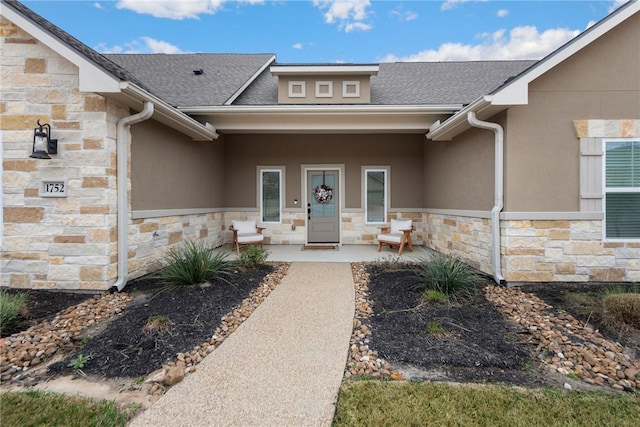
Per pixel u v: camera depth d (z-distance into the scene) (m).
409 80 8.49
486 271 5.05
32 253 4.12
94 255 4.09
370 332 3.12
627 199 4.51
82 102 4.04
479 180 5.29
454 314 3.51
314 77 7.46
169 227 5.57
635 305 3.04
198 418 1.94
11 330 3.07
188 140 6.28
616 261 4.52
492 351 2.75
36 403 2.05
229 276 4.79
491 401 2.10
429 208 7.76
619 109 4.46
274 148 8.34
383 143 8.27
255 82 8.63
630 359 2.60
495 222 4.65
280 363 2.56
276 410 2.02
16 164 4.09
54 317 3.40
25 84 4.05
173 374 2.30
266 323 3.32
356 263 6.05
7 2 3.77
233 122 6.61
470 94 7.29
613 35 4.43
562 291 4.23
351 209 8.31
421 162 8.25
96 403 2.06
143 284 4.45
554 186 4.52
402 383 2.30
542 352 2.74
